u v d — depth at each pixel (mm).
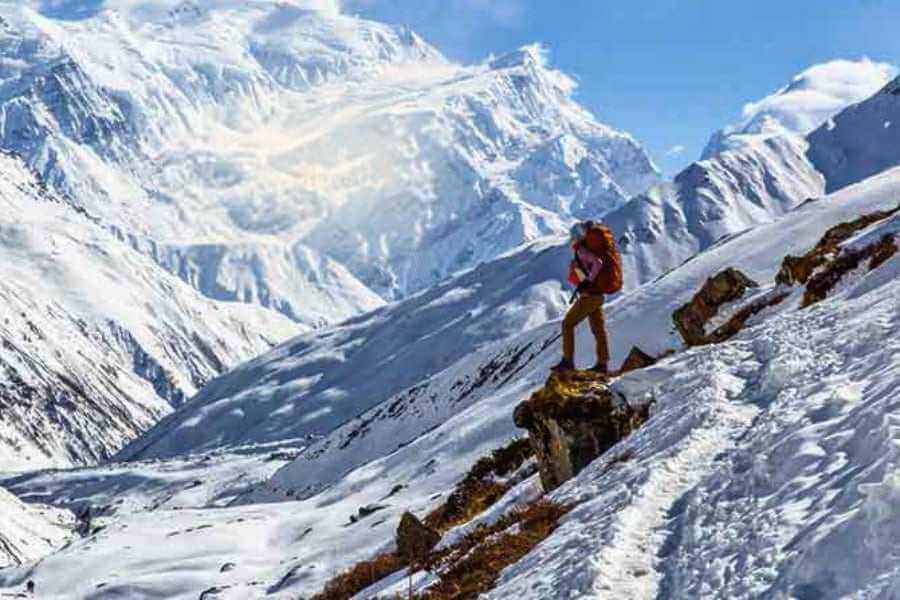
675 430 19016
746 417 18188
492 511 27031
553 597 13648
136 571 97312
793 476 13352
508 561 18500
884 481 10578
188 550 101062
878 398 13758
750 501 13523
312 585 57969
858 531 10383
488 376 171875
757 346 23328
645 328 111188
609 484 18656
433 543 30438
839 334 20281
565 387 23875
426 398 186250
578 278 23375
